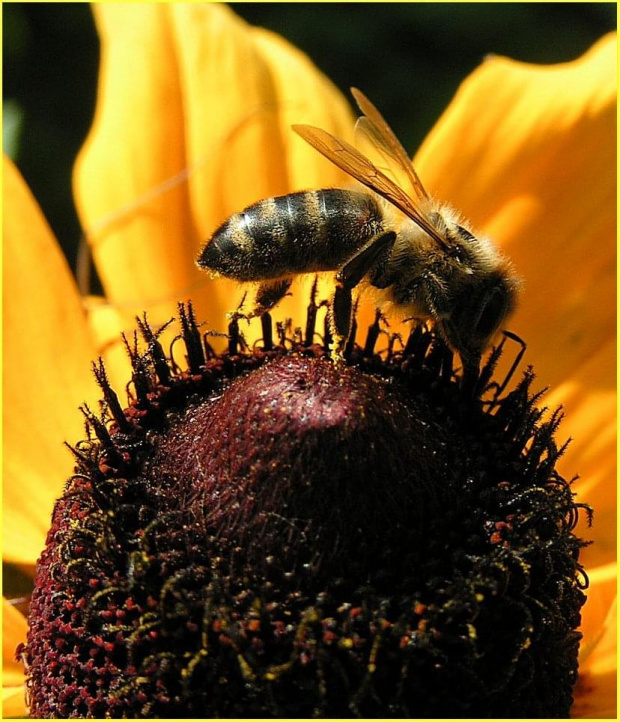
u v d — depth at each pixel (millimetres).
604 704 63
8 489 70
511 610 58
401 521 57
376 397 59
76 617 59
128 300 76
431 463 59
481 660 57
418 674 56
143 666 57
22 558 68
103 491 59
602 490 71
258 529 57
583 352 74
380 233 66
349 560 57
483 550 58
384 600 56
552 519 60
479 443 62
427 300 65
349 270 65
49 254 74
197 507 58
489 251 66
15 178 75
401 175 72
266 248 67
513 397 63
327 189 68
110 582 58
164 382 63
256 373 60
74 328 73
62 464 71
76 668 58
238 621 56
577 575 61
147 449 60
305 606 56
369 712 56
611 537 70
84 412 62
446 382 64
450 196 76
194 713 56
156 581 57
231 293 76
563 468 72
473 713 57
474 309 65
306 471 57
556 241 76
